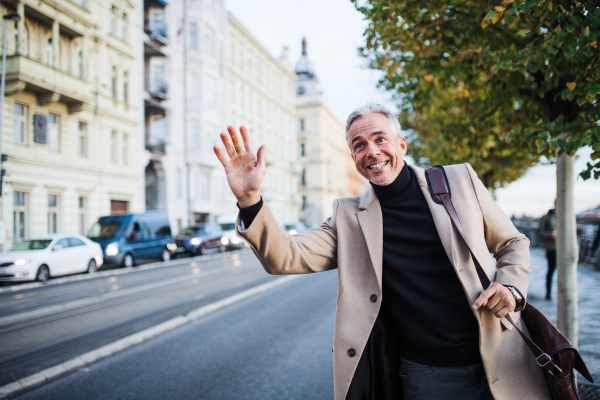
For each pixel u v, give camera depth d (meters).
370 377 2.00
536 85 4.67
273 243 1.96
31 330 7.50
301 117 71.31
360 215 2.09
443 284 1.98
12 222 19.28
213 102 35.88
